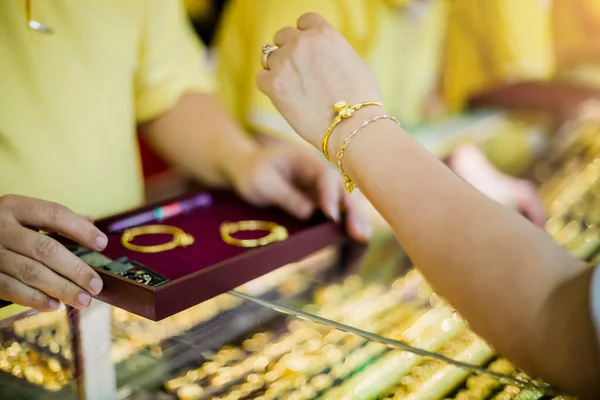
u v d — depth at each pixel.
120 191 1.13
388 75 1.53
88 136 1.08
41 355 0.81
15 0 1.01
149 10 1.14
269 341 0.84
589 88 1.71
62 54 1.04
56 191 1.06
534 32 1.69
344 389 0.80
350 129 0.81
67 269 0.81
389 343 0.85
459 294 0.75
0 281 0.81
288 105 0.85
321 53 0.85
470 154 1.43
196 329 0.84
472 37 1.67
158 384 0.79
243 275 0.90
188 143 1.19
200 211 1.06
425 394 0.79
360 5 1.42
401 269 1.00
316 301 0.91
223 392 0.79
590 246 1.17
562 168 1.44
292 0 1.36
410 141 0.79
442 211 0.76
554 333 0.72
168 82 1.19
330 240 1.01
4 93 1.02
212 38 1.40
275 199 1.07
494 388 0.80
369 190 0.79
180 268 0.91
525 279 0.73
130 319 0.83
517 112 1.65
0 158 1.03
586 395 0.73
